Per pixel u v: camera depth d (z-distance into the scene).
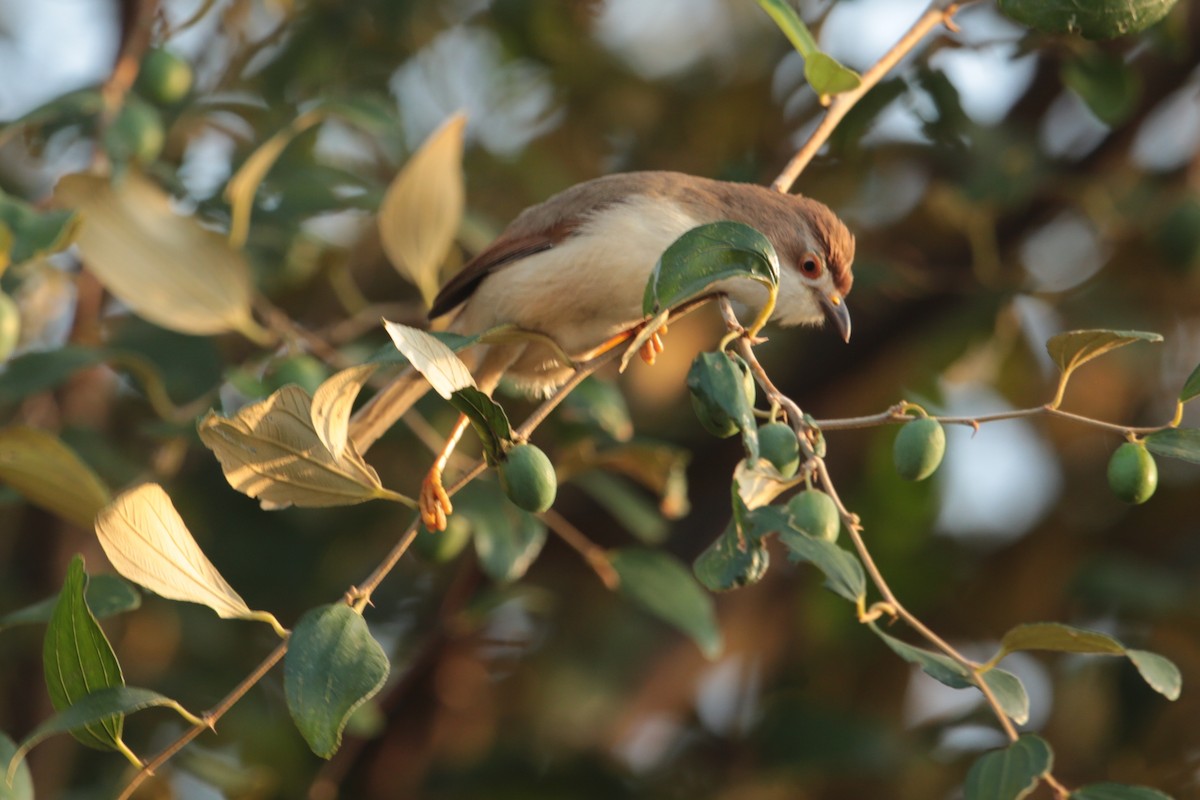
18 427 6.54
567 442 9.26
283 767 11.00
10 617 6.67
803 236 8.73
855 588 5.21
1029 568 12.42
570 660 11.95
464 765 11.32
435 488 6.46
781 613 12.45
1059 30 6.57
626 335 6.62
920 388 12.27
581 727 11.66
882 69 7.08
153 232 8.23
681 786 11.64
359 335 10.96
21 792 5.96
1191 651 11.61
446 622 10.23
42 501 7.00
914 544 12.20
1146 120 11.76
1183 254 11.21
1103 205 11.48
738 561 5.31
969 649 12.38
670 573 8.73
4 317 7.30
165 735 10.67
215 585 5.19
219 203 9.95
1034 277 12.24
